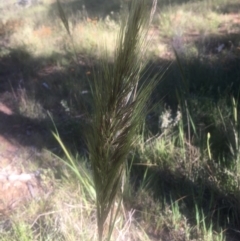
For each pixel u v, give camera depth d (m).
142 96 1.40
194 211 3.32
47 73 6.81
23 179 3.99
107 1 11.66
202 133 4.30
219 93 4.76
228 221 3.24
